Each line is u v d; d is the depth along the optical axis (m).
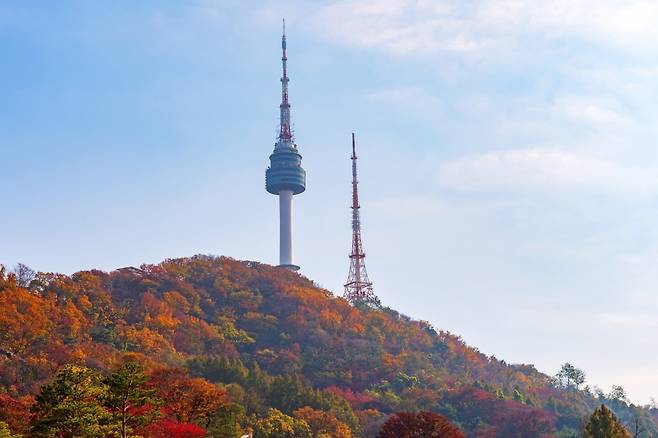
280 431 196.62
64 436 103.12
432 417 136.62
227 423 147.25
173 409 141.50
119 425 107.25
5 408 125.94
